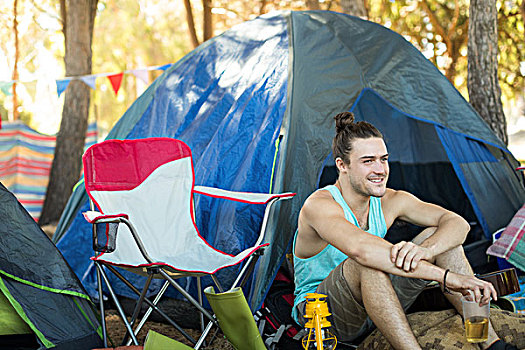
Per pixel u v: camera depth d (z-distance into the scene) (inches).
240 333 76.5
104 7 492.1
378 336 76.5
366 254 70.7
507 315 76.2
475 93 192.2
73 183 277.3
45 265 86.3
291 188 104.5
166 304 113.7
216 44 143.5
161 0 493.7
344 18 138.3
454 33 396.8
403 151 156.0
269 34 134.4
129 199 97.0
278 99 116.3
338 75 122.2
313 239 83.9
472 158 138.9
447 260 76.6
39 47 497.4
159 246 95.4
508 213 138.7
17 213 87.7
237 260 86.5
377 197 82.9
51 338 80.3
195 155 123.6
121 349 77.5
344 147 82.5
